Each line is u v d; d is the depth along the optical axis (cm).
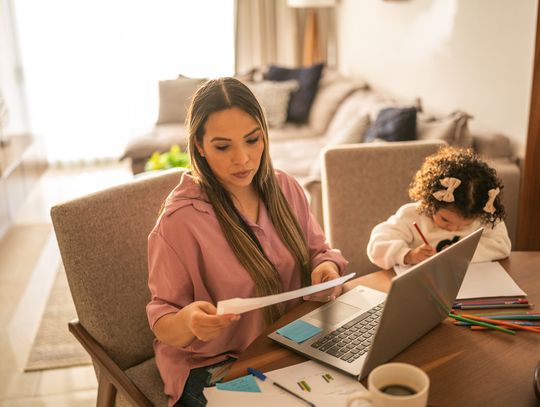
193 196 136
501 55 267
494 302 131
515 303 130
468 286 138
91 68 537
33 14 516
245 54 552
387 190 196
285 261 145
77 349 254
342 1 506
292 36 540
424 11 346
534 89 199
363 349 115
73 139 552
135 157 414
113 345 147
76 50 531
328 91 449
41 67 530
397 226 165
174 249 133
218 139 128
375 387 84
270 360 114
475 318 124
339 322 126
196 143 134
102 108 549
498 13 266
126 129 557
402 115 291
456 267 115
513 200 248
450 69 318
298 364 113
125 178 518
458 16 304
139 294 151
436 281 108
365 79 466
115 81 544
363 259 198
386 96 411
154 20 535
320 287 117
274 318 139
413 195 162
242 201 144
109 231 147
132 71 544
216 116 127
